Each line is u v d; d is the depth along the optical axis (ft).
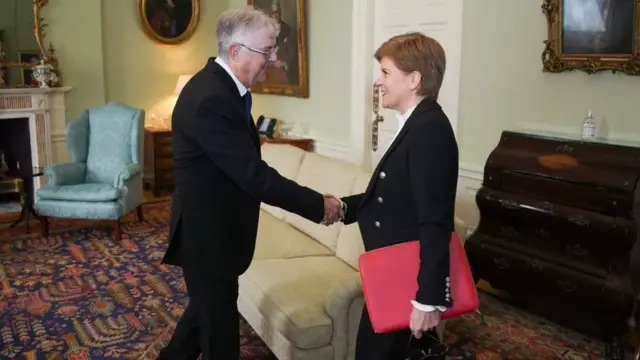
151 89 21.39
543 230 10.12
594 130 10.24
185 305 11.06
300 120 18.78
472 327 10.09
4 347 9.34
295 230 10.93
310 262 9.25
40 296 11.44
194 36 21.88
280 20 18.49
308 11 17.53
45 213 15.12
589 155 9.61
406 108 5.36
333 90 16.89
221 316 6.75
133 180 15.88
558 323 10.25
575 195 9.54
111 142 16.43
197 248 6.53
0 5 17.61
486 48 12.27
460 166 13.15
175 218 6.67
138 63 20.98
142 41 20.92
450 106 13.34
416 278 5.20
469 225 13.08
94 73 19.43
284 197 6.25
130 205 15.65
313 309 7.49
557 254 9.91
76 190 15.06
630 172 8.93
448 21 13.15
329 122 17.28
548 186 9.95
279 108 19.89
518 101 11.76
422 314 4.91
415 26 14.07
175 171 6.63
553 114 11.16
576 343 9.51
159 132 20.29
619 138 10.18
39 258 13.73
